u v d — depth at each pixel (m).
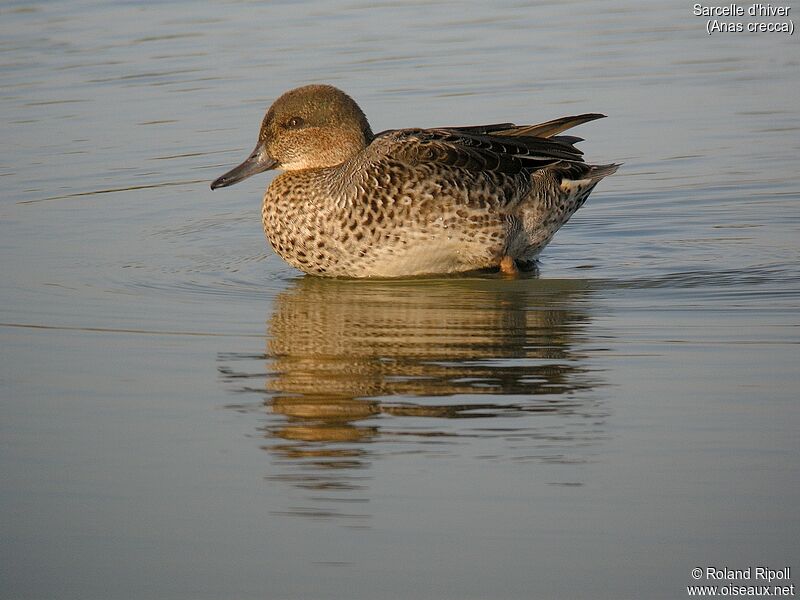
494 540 8.04
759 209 16.08
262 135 13.88
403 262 13.21
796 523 8.14
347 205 12.96
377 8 24.95
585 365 10.76
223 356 11.14
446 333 11.66
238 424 9.74
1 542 8.20
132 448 9.39
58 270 13.84
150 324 12.05
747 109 19.48
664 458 8.97
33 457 9.27
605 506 8.37
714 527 8.12
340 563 7.84
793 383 10.21
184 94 19.98
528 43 22.56
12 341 11.56
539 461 8.98
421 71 20.88
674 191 16.80
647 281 13.34
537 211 13.52
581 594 7.50
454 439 9.37
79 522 8.40
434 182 12.85
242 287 13.34
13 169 17.42
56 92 20.27
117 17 24.36
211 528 8.28
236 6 25.09
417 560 7.84
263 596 7.57
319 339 11.54
